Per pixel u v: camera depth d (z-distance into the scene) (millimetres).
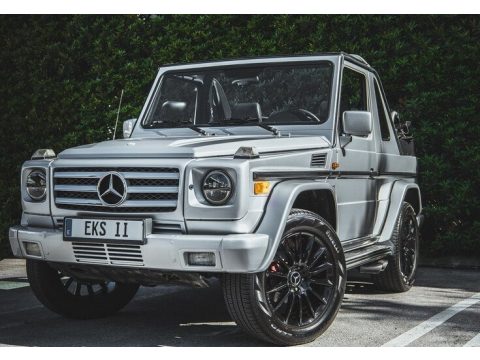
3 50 9312
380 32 8070
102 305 5418
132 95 8859
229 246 4004
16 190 8992
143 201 4316
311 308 4562
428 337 4691
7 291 6633
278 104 5453
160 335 4812
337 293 4676
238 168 4133
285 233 4340
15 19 9328
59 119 9062
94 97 8953
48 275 5145
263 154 4457
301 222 4453
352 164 5395
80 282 5133
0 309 5781
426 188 7914
